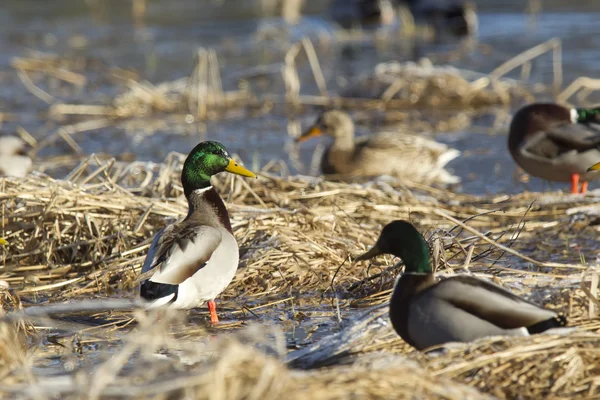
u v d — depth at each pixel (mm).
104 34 37906
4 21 42031
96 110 23797
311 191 13875
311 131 18625
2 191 12195
